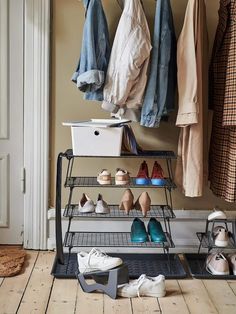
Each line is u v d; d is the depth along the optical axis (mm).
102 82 2596
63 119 3037
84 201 2848
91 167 3080
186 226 3133
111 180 2830
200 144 2668
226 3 2666
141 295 2471
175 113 3029
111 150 2676
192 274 2729
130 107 2678
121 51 2568
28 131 3035
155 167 2844
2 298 2416
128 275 2547
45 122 3020
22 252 3014
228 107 2545
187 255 2996
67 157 2705
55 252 3082
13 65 3027
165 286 2604
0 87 3039
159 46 2619
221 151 2762
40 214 3096
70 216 2748
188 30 2613
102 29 2631
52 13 2959
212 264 2773
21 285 2572
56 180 2818
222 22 2729
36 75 2984
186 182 2697
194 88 2588
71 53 2990
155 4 2924
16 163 3104
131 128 2986
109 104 2721
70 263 2857
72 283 2619
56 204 2760
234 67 2518
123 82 2574
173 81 2768
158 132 3057
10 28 2998
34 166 3064
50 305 2352
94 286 2484
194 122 2576
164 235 2770
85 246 2809
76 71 2713
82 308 2328
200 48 2629
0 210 3139
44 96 2996
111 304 2379
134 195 3117
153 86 2613
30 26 2951
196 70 2602
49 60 2982
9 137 3080
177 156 2881
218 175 2797
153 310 2324
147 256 3002
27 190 3086
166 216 2834
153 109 2621
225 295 2516
